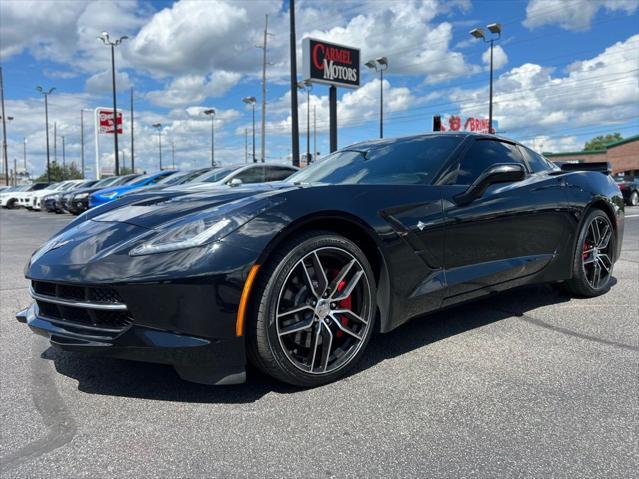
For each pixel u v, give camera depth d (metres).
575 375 2.39
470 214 2.86
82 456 1.74
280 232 2.12
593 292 3.90
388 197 2.54
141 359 2.04
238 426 1.94
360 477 1.61
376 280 2.54
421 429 1.90
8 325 3.42
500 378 2.37
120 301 2.04
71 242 2.35
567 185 3.65
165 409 2.10
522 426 1.91
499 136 3.58
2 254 7.46
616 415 1.99
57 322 2.23
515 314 3.47
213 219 2.12
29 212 22.64
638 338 2.92
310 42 18.39
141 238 2.16
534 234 3.32
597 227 3.89
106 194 12.99
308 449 1.77
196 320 2.00
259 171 9.88
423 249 2.62
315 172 3.50
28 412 2.08
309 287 2.24
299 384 2.25
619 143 50.72
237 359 2.07
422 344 2.87
